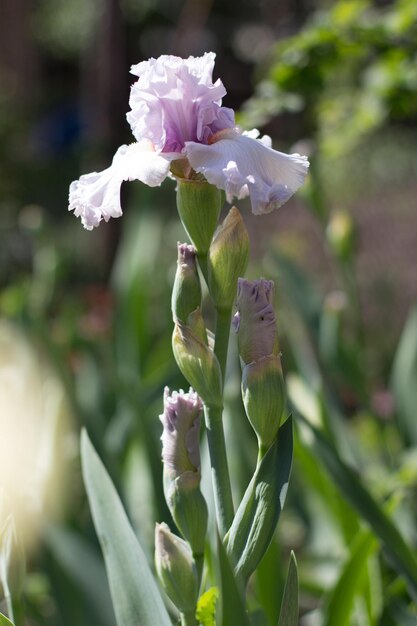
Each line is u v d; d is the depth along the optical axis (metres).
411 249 4.04
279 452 0.83
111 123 3.51
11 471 1.30
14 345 2.12
